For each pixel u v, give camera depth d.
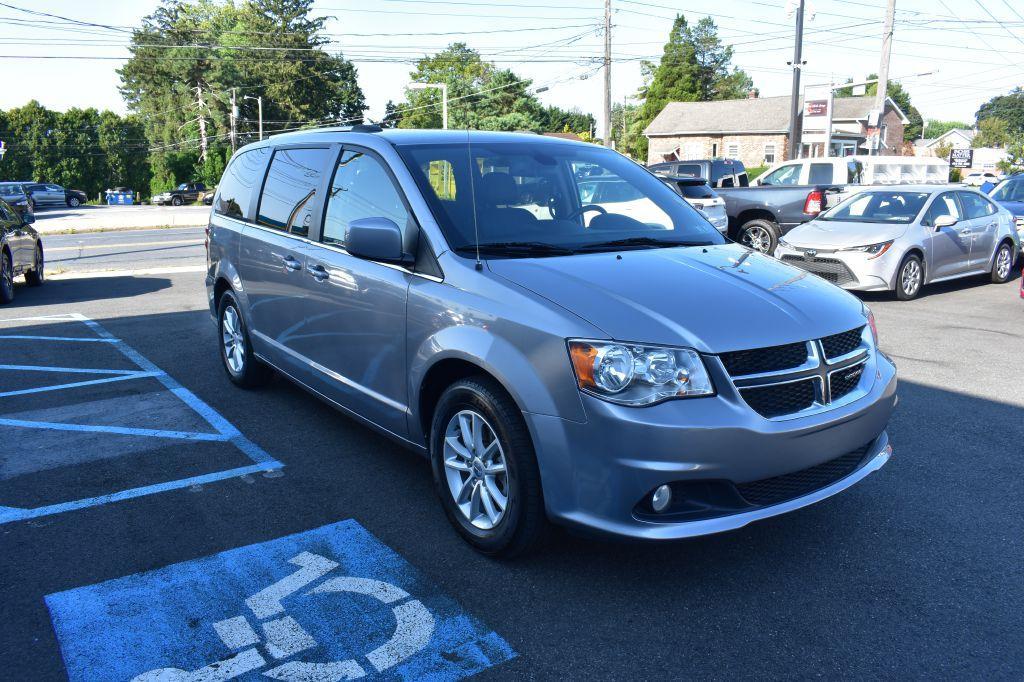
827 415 3.11
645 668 2.66
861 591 3.15
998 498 4.04
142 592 3.11
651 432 2.80
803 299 3.38
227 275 5.67
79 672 2.61
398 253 3.60
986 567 3.34
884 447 3.56
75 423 5.20
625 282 3.28
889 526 3.72
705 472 2.84
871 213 10.97
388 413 3.91
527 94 83.50
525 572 3.28
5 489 4.13
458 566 3.33
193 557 3.40
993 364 6.81
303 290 4.57
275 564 3.34
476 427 3.36
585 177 4.34
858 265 9.97
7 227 10.58
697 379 2.88
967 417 5.38
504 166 4.13
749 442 2.88
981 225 11.41
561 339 2.95
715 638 2.83
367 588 3.15
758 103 58.94
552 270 3.36
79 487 4.16
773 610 3.01
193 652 2.72
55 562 3.35
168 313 9.42
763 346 2.99
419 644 2.78
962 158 43.03
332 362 4.38
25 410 5.48
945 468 4.45
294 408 5.51
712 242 4.19
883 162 16.56
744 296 3.27
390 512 3.86
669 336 2.92
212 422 5.21
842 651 2.76
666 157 51.31
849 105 56.84
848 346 3.34
